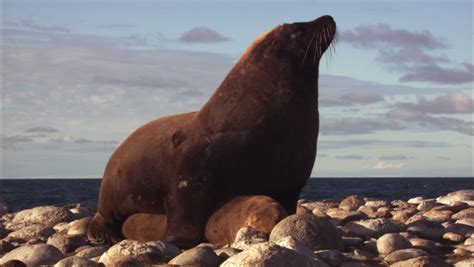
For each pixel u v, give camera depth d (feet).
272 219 26.53
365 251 25.67
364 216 34.17
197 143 29.32
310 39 29.63
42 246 24.81
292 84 29.22
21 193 170.60
